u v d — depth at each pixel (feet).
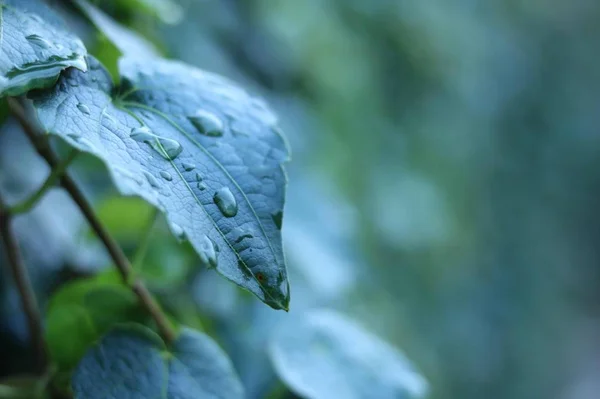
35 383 1.75
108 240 1.69
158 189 1.49
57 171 1.65
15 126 2.10
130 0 1.94
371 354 1.97
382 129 5.39
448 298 6.32
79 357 1.74
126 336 1.67
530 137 9.52
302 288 2.82
